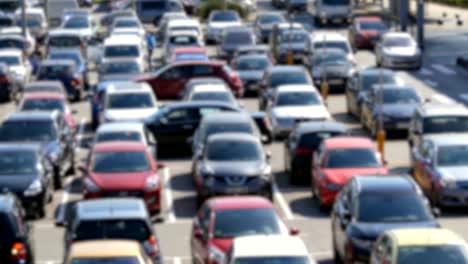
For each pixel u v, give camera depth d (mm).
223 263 34625
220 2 145875
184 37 109312
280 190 57281
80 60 95062
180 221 50906
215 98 72875
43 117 60531
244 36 110812
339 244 41844
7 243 37312
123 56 95875
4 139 59344
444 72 99562
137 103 70750
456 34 125312
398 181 42500
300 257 33219
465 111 62062
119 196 50062
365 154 53062
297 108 71875
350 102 79062
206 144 54312
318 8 138250
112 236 36938
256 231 38688
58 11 145000
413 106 70562
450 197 51062
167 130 66625
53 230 49312
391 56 100938
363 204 41125
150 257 35906
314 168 54000
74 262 32125
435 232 35250
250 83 90375
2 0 144500
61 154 58375
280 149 68750
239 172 51906
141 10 142750
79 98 88875
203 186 51906
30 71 98938
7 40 109312
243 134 56031
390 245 34594
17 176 51406
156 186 50688
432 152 53094
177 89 87375
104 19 140875
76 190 57688
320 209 52000
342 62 90312
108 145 53312
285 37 109125
